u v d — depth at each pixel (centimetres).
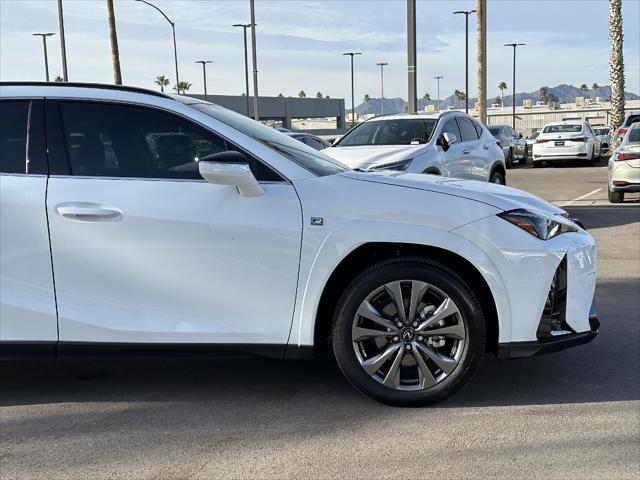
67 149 388
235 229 375
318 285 377
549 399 401
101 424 377
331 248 375
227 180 365
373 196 380
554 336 386
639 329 530
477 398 404
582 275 394
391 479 310
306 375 450
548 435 353
